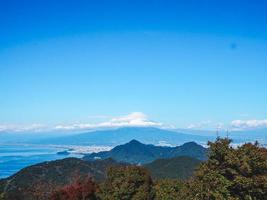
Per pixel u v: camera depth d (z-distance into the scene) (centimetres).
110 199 4131
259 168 3219
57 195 4378
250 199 3125
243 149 3259
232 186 3195
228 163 3222
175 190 4091
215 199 3130
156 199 4103
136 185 4172
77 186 4366
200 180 3309
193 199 3272
